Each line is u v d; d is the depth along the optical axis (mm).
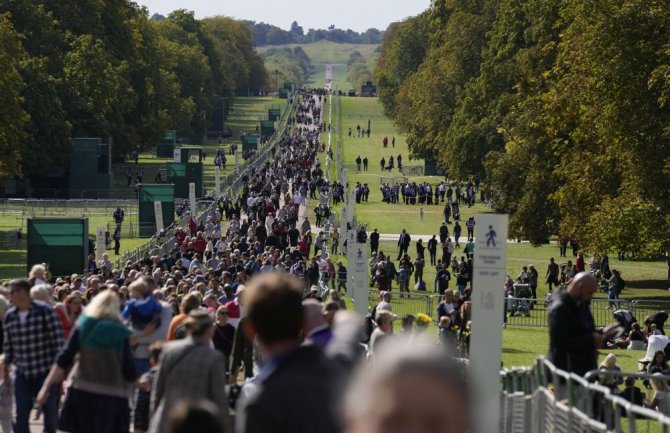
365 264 79125
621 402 28719
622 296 138125
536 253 198875
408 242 178750
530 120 159000
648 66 118188
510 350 93188
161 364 29859
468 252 165250
